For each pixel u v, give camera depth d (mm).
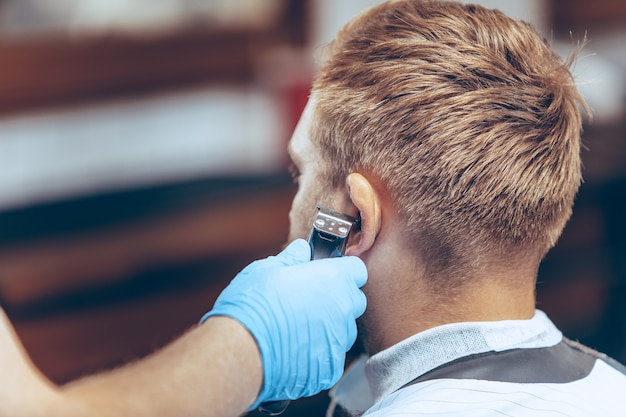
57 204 2832
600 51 3248
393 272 957
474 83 915
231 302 894
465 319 951
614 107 3033
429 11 979
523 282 960
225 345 849
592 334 3135
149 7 3125
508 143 905
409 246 938
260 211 2824
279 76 3055
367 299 983
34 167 2961
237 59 3299
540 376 930
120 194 2895
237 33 3277
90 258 2605
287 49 3348
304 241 991
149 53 3158
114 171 3012
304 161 998
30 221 2736
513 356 936
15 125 2980
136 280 2695
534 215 929
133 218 2771
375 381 1010
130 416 769
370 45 953
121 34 3100
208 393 813
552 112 930
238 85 3283
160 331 2777
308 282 918
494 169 901
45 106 3041
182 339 859
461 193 903
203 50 3236
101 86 3115
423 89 908
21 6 2922
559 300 3131
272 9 3295
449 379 923
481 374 921
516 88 917
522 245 938
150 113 3154
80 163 3014
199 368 819
